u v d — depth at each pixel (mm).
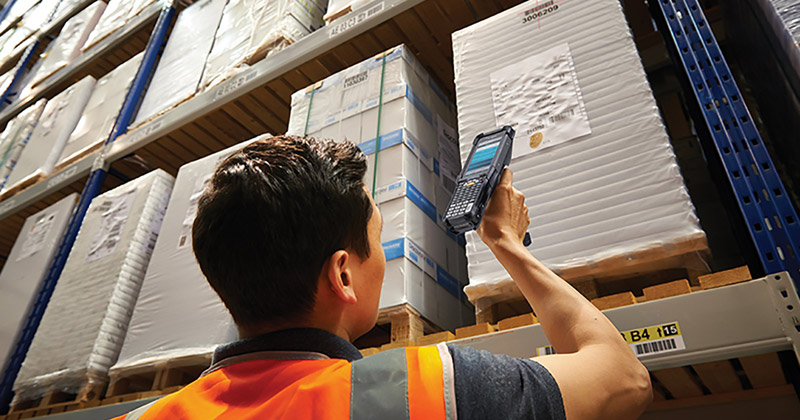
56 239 2600
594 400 542
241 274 620
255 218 616
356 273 672
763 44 1486
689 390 1385
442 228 1722
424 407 473
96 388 1938
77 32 4004
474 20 2174
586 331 639
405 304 1390
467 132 1454
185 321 1766
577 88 1346
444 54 2379
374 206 746
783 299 859
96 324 1995
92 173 2781
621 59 1321
